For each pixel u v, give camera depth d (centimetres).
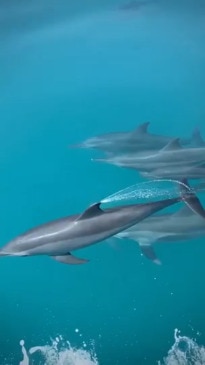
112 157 498
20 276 471
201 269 454
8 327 443
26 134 555
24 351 429
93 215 317
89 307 449
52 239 320
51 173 540
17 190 539
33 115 559
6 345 435
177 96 553
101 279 461
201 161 454
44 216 529
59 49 562
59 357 425
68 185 533
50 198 536
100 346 423
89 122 565
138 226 422
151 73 562
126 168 486
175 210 452
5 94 561
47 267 470
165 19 562
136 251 461
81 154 527
